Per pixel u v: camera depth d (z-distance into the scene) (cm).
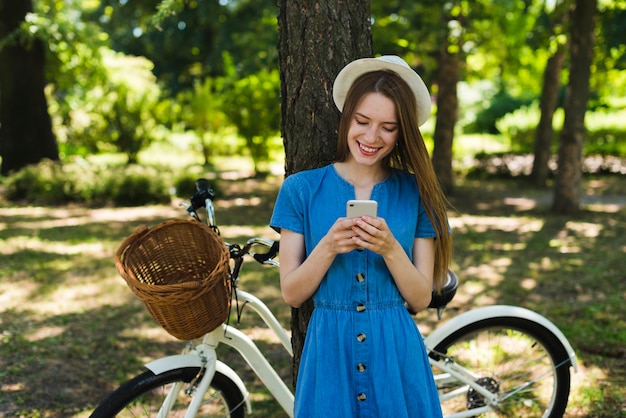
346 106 177
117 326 435
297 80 216
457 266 608
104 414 196
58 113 1667
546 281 543
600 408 296
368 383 177
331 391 176
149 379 202
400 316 182
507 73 1650
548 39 1064
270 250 210
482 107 2581
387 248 167
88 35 1251
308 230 182
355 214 163
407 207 184
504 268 596
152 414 255
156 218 913
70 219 899
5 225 832
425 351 187
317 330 180
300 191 183
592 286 524
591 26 876
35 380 340
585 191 1247
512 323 246
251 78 1379
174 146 1845
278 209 184
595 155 1616
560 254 659
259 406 316
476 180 1434
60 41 1209
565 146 952
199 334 191
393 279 181
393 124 173
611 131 1772
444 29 973
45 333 416
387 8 938
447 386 253
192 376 211
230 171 1509
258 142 1445
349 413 175
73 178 1069
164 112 1617
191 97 1584
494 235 779
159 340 410
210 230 201
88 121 1695
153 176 1078
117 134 1576
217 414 242
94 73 1440
